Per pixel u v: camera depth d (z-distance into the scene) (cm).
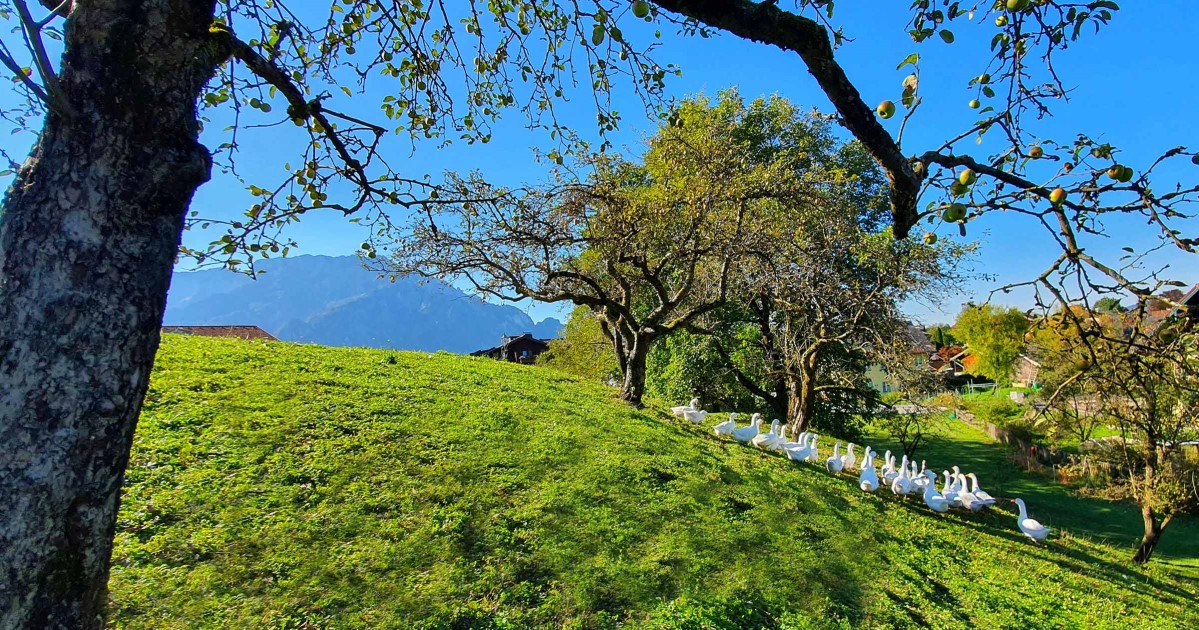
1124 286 213
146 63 212
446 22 422
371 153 366
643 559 741
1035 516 1694
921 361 1883
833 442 2041
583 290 1675
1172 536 1591
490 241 1221
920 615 762
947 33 230
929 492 1359
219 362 1180
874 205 2048
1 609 197
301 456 833
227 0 322
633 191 1795
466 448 962
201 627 501
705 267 1638
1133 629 834
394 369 1417
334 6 403
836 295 1584
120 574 539
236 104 332
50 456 200
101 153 207
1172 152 197
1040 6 221
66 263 202
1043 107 229
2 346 198
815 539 931
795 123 2388
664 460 1096
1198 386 251
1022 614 825
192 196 237
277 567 594
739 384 2477
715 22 258
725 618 656
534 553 706
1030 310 265
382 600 577
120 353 213
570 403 1412
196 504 670
